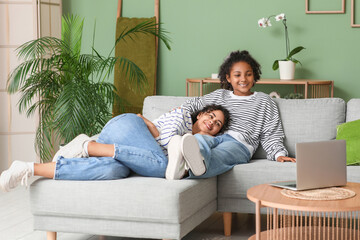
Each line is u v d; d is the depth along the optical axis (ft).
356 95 16.87
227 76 11.03
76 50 13.79
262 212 9.25
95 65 13.21
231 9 17.49
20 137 15.67
